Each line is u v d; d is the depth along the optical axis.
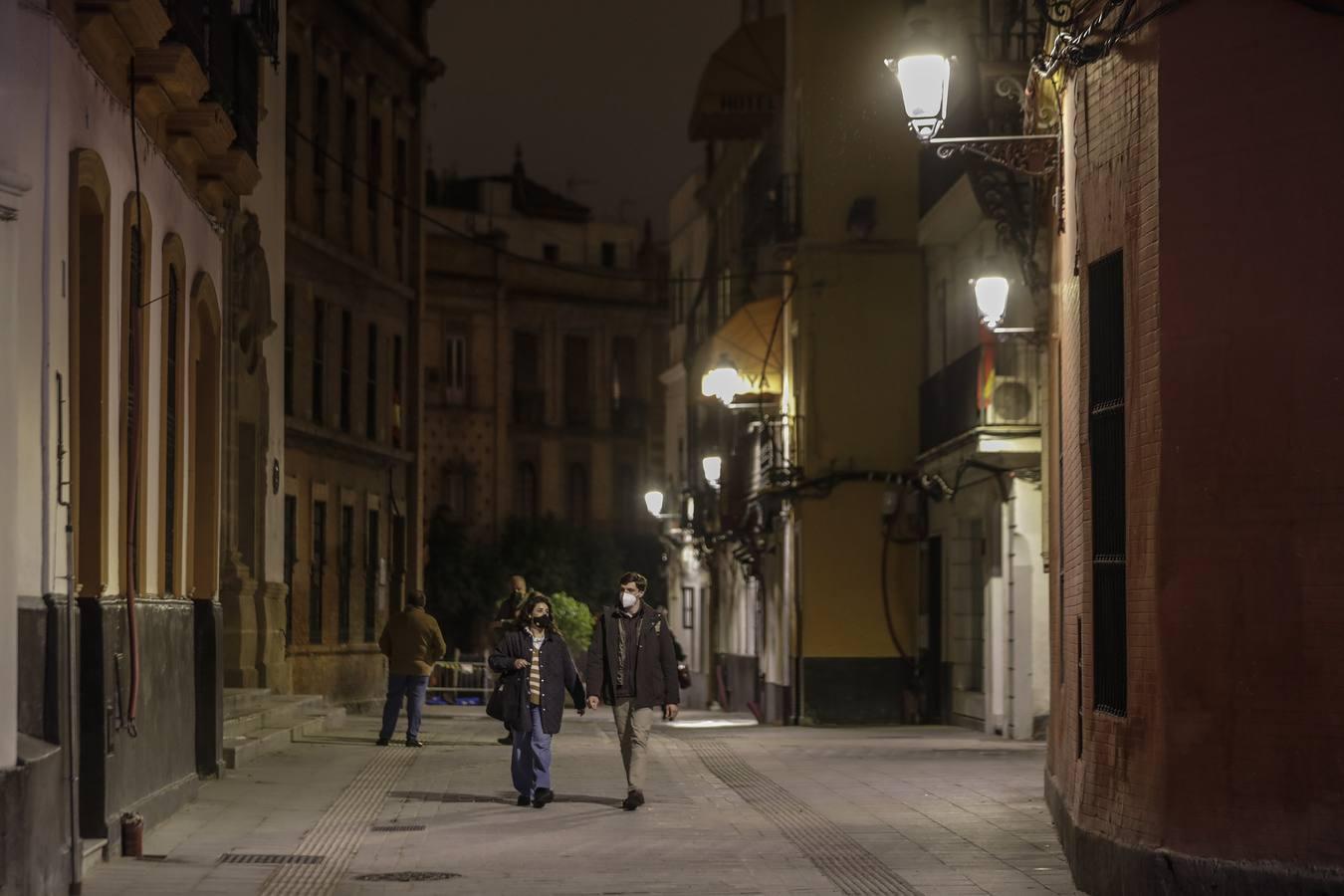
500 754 21.45
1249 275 10.17
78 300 11.34
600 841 13.73
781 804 16.23
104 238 12.12
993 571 27.19
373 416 36.09
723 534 44.59
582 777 18.91
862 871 12.27
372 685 35.38
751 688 43.84
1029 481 26.06
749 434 40.91
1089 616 12.04
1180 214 10.45
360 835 13.92
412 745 22.52
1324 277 9.93
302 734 23.12
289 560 30.73
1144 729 10.72
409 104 38.19
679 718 41.56
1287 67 10.12
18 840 9.41
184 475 15.28
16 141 9.98
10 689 9.55
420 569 38.62
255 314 25.27
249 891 11.07
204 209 16.31
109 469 12.20
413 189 38.34
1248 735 10.02
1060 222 14.57
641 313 74.00
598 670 15.94
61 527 10.77
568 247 74.19
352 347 34.62
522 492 70.75
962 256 31.41
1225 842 10.07
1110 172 11.62
